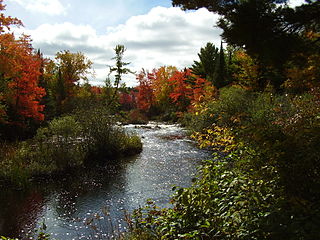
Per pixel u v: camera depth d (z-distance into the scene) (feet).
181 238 10.88
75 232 18.93
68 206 24.00
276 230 7.69
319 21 12.84
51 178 32.40
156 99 143.54
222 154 28.94
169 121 120.47
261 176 10.27
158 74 143.64
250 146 11.98
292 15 12.21
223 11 14.02
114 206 23.70
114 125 47.11
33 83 62.90
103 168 37.06
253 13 12.32
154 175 33.27
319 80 17.80
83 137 42.68
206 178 13.34
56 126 38.37
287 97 33.99
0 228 20.01
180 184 29.35
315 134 9.50
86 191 27.89
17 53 47.03
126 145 47.32
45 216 21.95
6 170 31.45
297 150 9.36
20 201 25.38
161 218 13.25
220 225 10.11
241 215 9.52
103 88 106.52
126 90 94.22
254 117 30.55
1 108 50.47
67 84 112.27
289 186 9.09
